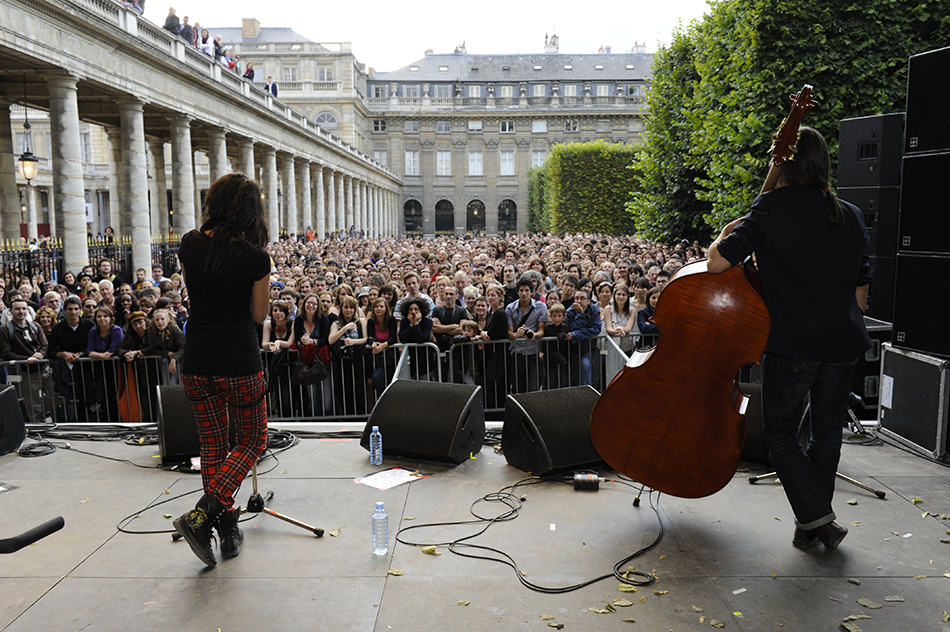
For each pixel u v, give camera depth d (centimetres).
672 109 2098
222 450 379
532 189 6994
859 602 314
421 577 343
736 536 385
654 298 835
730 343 353
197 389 361
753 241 339
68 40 1574
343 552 371
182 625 303
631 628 297
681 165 2048
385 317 791
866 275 360
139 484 482
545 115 7475
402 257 1811
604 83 7919
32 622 307
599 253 1888
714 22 1348
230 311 355
